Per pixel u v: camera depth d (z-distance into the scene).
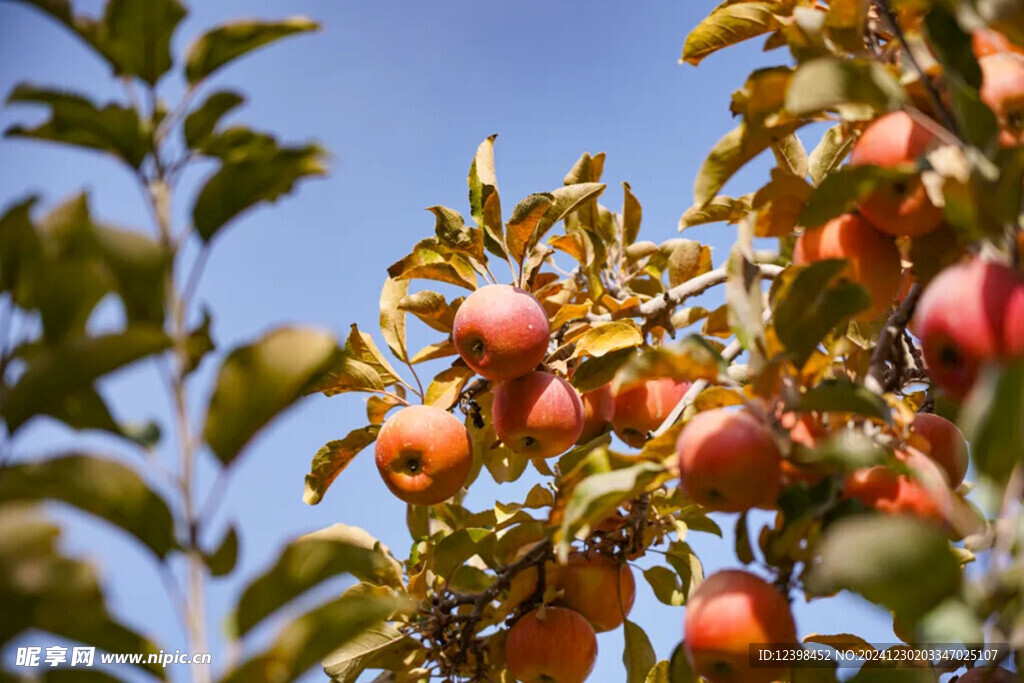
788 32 1.15
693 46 1.24
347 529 1.40
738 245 1.12
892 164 1.08
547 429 1.35
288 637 0.95
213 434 0.95
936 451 1.19
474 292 1.37
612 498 1.09
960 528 1.08
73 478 0.91
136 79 1.00
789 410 1.07
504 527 1.36
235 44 1.03
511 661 1.36
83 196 1.01
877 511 1.05
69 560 0.89
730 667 1.08
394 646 1.34
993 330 1.00
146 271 0.95
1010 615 0.97
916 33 1.12
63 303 0.96
